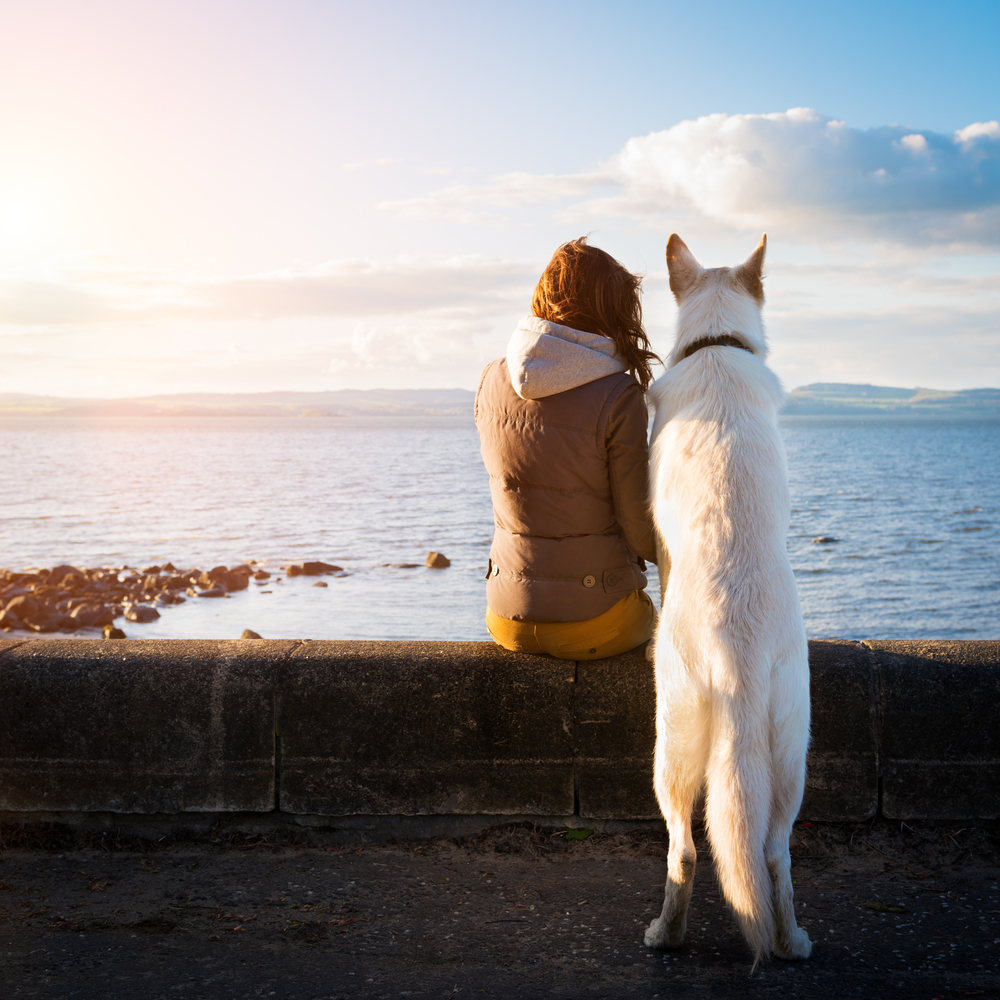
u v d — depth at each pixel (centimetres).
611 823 337
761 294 329
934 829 326
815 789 331
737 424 267
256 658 343
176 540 3641
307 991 238
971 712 324
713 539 251
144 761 341
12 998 233
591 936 269
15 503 5300
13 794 343
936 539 3619
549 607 312
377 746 338
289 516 4603
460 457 11862
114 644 360
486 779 336
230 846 337
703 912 286
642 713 329
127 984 240
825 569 2875
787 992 236
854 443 15088
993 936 264
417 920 279
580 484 301
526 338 297
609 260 312
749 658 239
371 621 2039
